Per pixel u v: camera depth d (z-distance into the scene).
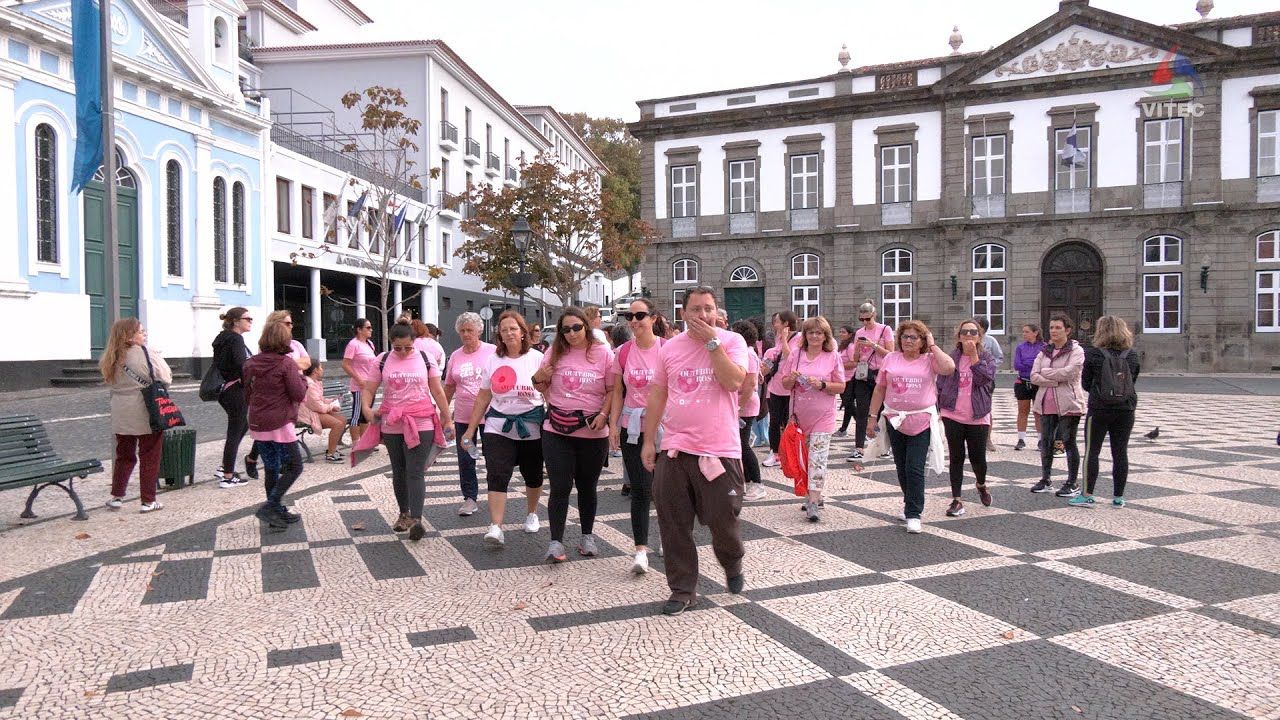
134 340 7.12
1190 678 3.68
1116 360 7.24
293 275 33.16
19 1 19.30
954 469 7.09
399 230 28.22
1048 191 30.47
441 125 40.53
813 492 6.86
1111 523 6.71
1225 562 5.50
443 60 39.88
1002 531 6.46
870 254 32.38
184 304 24.42
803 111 32.81
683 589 4.62
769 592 4.93
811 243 33.06
